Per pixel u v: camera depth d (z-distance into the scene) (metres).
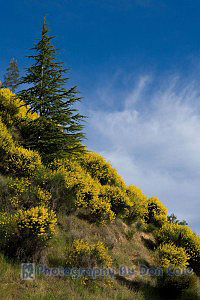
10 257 6.48
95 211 10.35
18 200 8.62
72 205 9.81
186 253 10.09
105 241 9.58
